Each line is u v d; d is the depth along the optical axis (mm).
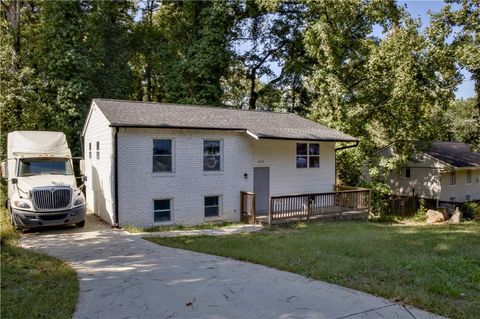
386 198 24000
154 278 6363
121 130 13359
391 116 21922
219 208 15719
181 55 26062
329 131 18906
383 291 5223
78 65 21109
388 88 21156
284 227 14703
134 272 6848
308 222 15938
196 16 26688
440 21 18828
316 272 6355
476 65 17469
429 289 5281
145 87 30172
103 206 14750
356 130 21875
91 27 23750
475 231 12344
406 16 20203
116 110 14492
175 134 14523
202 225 14797
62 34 21062
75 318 4617
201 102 24969
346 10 20719
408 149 22375
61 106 20531
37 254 8422
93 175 16609
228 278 6254
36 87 20500
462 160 28125
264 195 16938
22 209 11547
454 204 24625
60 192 12055
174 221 14555
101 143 14953
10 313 4754
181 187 14695
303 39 24391
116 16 26031
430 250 8172
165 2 27984
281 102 27828
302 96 28531
